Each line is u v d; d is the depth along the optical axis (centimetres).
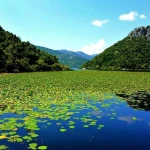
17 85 2478
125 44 14088
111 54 13425
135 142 876
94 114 1278
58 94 1934
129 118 1222
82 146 827
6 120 1105
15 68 5569
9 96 1762
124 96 1970
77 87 2464
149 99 1834
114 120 1173
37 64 6556
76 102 1598
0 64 5262
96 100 1717
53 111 1298
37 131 970
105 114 1291
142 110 1426
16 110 1312
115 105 1559
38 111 1294
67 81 3133
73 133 957
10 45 6144
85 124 1080
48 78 3603
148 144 857
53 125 1052
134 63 11794
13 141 842
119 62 12112
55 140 875
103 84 2861
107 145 841
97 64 13325
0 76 3888
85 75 4772
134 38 14775
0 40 6494
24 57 6319
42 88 2283
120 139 905
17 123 1055
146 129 1034
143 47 13362
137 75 5231
